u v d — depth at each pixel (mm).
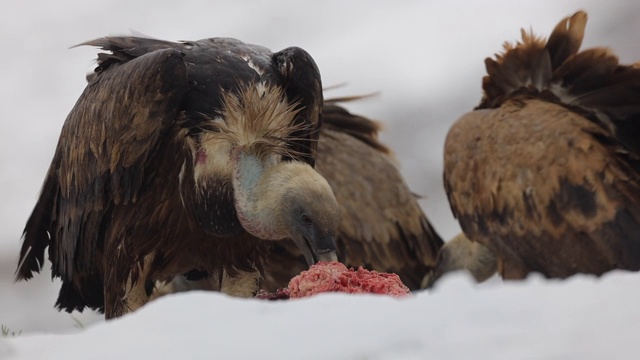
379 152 15984
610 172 12953
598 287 6621
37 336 7117
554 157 13156
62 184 12180
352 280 9172
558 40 13836
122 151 11305
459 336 6094
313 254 10492
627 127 13430
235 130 11039
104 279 11828
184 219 11492
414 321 6305
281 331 6344
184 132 11250
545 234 13164
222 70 11438
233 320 6609
